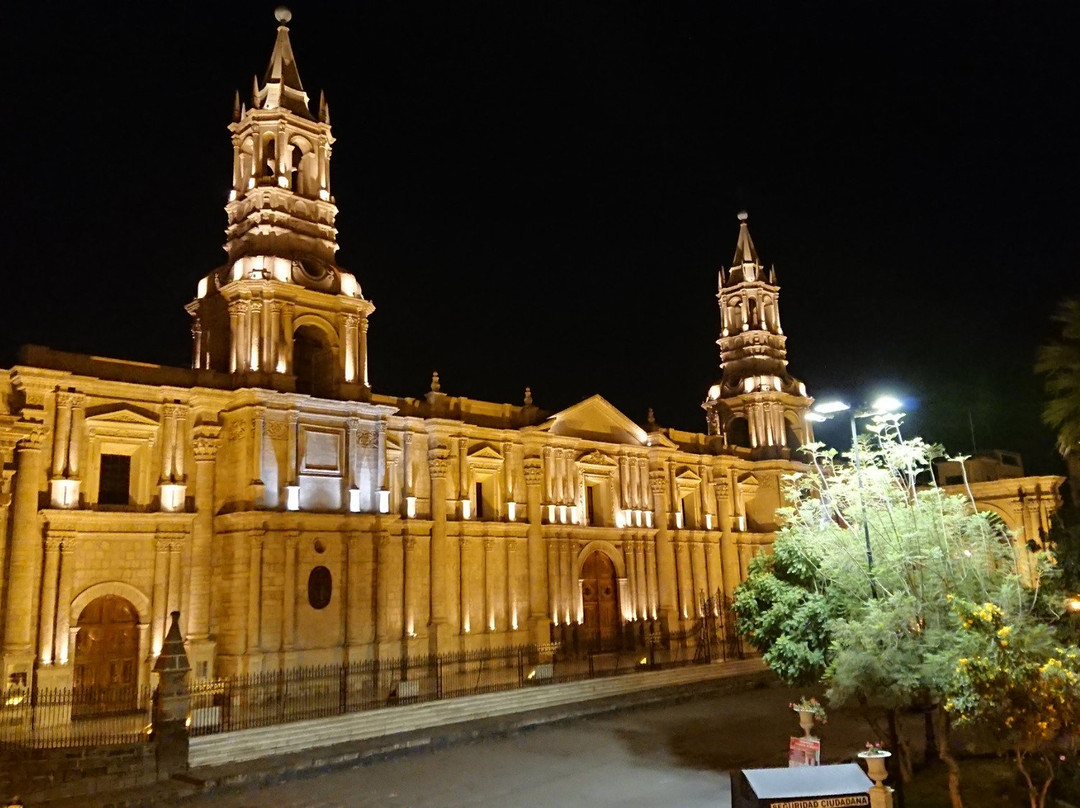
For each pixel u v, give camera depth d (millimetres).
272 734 34562
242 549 41750
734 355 79500
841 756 32844
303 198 48562
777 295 81250
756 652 61906
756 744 36344
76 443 39156
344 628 44688
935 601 24531
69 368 39906
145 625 40188
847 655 24172
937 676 22484
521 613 56000
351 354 47875
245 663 40594
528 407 59969
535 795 28891
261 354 44375
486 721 39688
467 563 53656
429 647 50062
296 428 44438
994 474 78125
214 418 43812
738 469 74125
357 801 28453
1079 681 20109
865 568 26391
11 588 36094
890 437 28047
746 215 82438
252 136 48844
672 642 63969
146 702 38812
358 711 38281
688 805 27250
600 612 61969
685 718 42812
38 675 36500
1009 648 20172
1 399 37844
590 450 63000
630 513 64625
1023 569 31438
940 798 25766
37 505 37500
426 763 33719
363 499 47125
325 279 47594
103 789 28656
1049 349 30812
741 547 72875
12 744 31484
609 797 28469
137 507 41000
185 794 28656
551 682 46688
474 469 55750
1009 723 19469
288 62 50625
